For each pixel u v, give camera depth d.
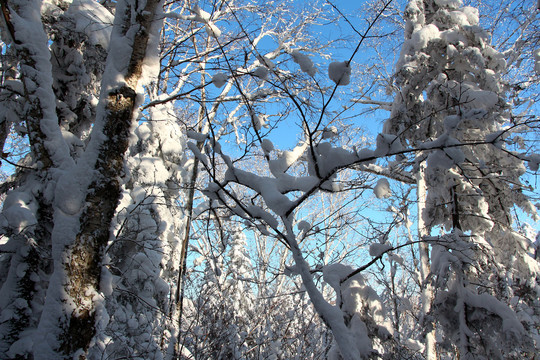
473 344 4.37
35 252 3.98
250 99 4.21
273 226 3.09
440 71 5.41
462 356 4.40
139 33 3.72
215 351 6.90
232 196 3.27
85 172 3.40
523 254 5.30
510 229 5.35
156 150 7.19
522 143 4.72
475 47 5.27
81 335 3.14
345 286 3.91
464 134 5.17
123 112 3.58
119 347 5.27
